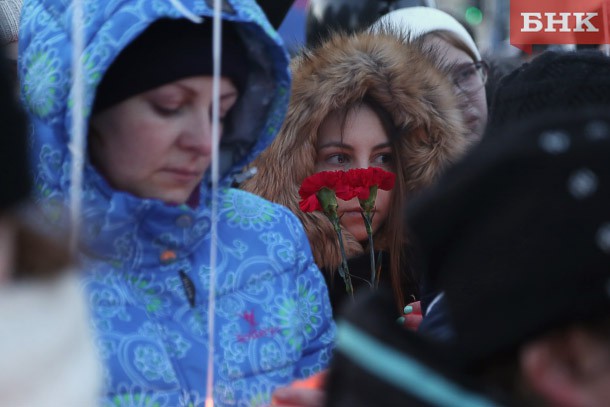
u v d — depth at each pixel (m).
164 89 4.61
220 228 5.25
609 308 2.63
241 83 4.94
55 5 4.87
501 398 2.81
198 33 4.68
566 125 2.76
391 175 6.19
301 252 5.55
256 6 4.99
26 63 4.88
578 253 2.61
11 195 2.75
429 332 4.40
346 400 2.96
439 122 7.23
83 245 4.24
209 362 4.68
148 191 4.76
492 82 9.07
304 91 7.09
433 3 10.34
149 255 4.84
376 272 7.14
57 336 2.66
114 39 4.51
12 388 2.57
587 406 2.72
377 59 7.13
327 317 5.61
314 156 7.19
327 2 10.03
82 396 2.70
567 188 2.64
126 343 4.61
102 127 4.73
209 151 4.73
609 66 4.97
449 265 2.92
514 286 2.70
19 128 2.88
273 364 5.00
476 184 2.80
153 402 4.57
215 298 5.03
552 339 2.72
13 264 2.72
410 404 2.80
